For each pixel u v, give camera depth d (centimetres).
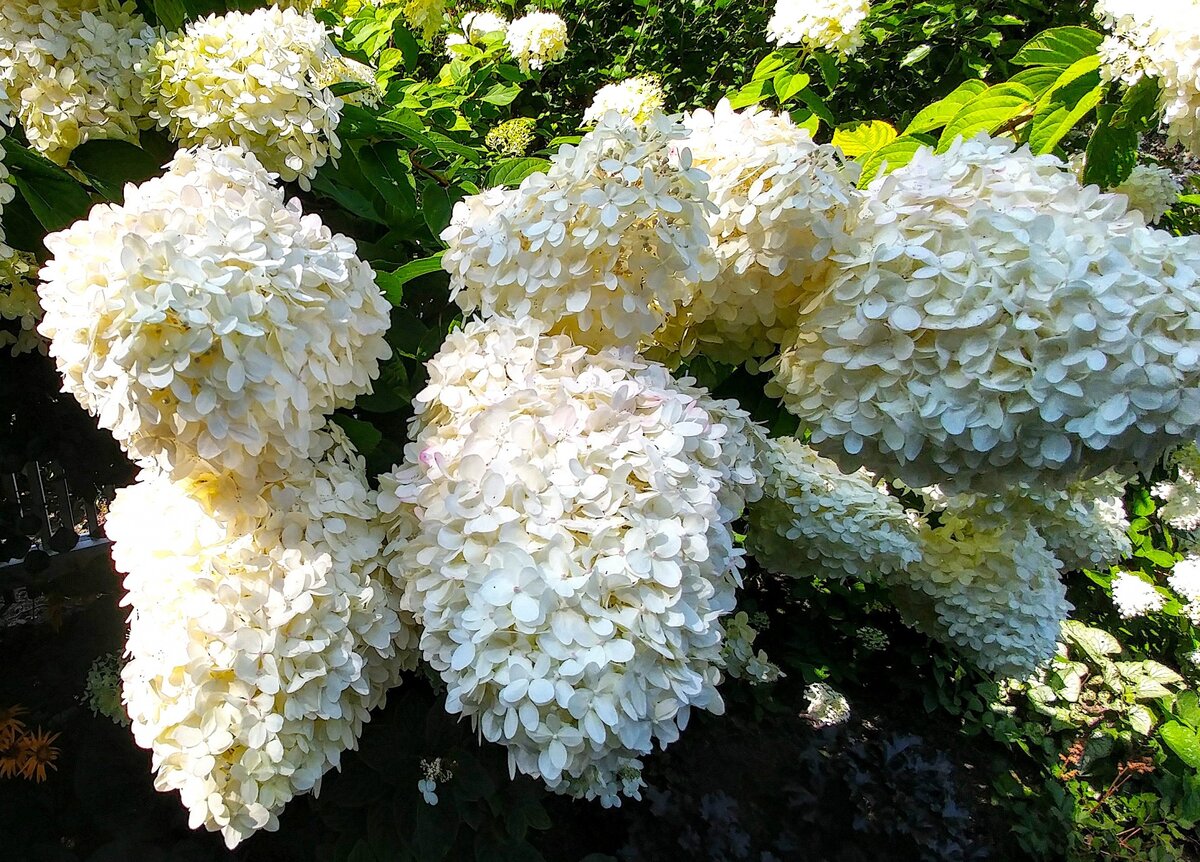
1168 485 130
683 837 84
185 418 35
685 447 43
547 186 44
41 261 53
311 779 40
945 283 42
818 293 48
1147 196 78
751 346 54
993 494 48
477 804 59
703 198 44
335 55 56
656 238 43
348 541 43
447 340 46
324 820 58
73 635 79
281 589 40
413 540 42
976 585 90
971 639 93
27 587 79
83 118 48
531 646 37
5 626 82
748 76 145
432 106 91
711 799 87
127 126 50
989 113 62
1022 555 90
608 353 46
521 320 45
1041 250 40
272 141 49
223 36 48
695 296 49
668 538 38
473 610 37
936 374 42
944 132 64
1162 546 141
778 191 44
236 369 35
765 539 92
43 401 67
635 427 41
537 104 147
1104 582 133
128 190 39
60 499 81
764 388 53
